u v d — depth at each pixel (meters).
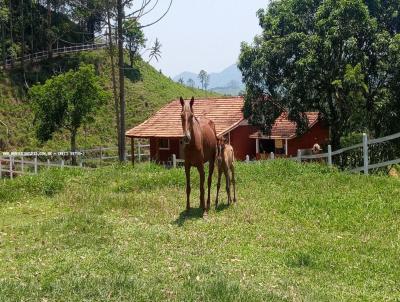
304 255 8.70
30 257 8.98
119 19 27.31
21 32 66.69
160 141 33.69
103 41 73.50
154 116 35.03
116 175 18.22
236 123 30.45
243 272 7.98
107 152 49.84
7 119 53.94
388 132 22.81
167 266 8.14
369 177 15.26
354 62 22.44
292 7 25.69
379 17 24.48
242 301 6.49
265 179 16.22
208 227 10.95
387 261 8.61
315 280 7.79
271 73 24.77
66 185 16.73
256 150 30.81
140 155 39.53
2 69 60.50
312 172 16.73
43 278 7.54
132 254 8.85
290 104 24.19
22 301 6.43
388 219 11.23
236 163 19.25
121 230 10.63
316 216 11.67
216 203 12.90
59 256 8.80
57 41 70.69
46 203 14.73
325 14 23.58
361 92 22.11
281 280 7.67
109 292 6.64
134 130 33.81
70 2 48.47
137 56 48.03
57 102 38.16
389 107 22.33
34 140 51.69
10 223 12.30
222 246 9.51
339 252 9.12
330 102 24.09
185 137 11.41
